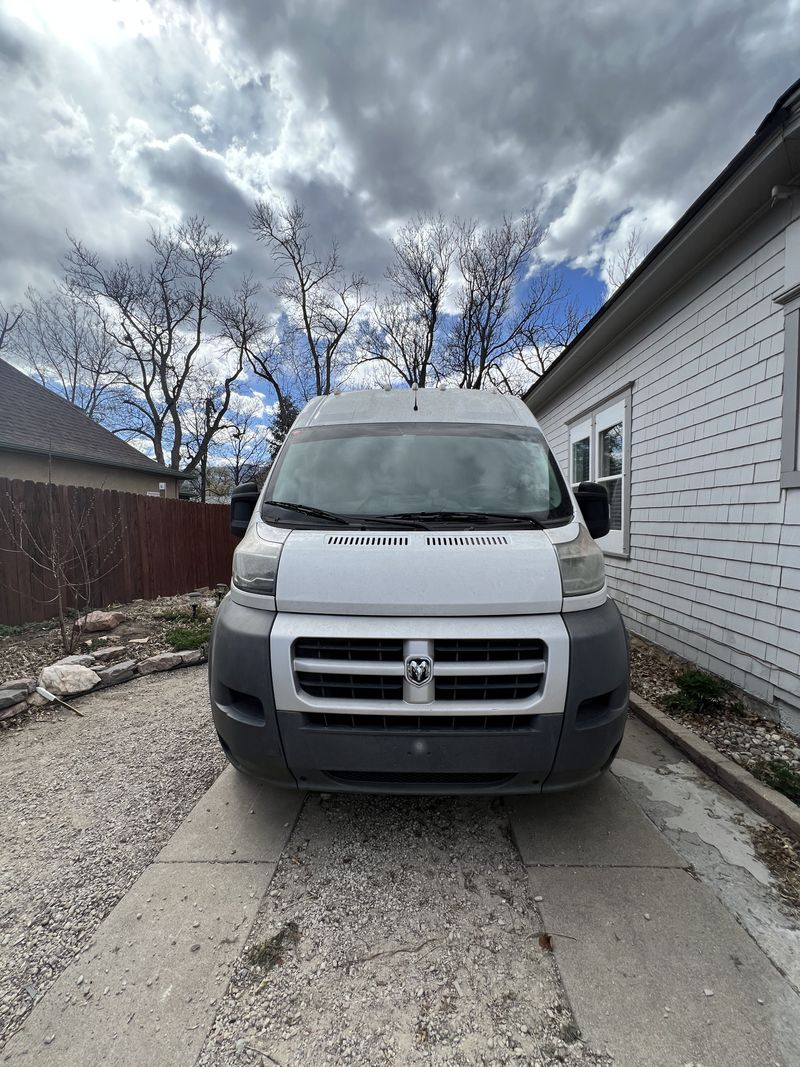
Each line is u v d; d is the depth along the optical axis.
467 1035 1.55
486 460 2.93
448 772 2.10
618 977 1.73
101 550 7.20
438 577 2.15
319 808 2.73
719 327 4.50
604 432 7.18
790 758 3.19
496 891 2.14
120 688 4.67
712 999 1.65
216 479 36.59
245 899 2.10
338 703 2.10
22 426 11.65
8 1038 1.55
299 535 2.42
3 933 1.94
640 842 2.44
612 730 2.20
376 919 2.00
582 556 2.35
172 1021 1.60
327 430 3.17
